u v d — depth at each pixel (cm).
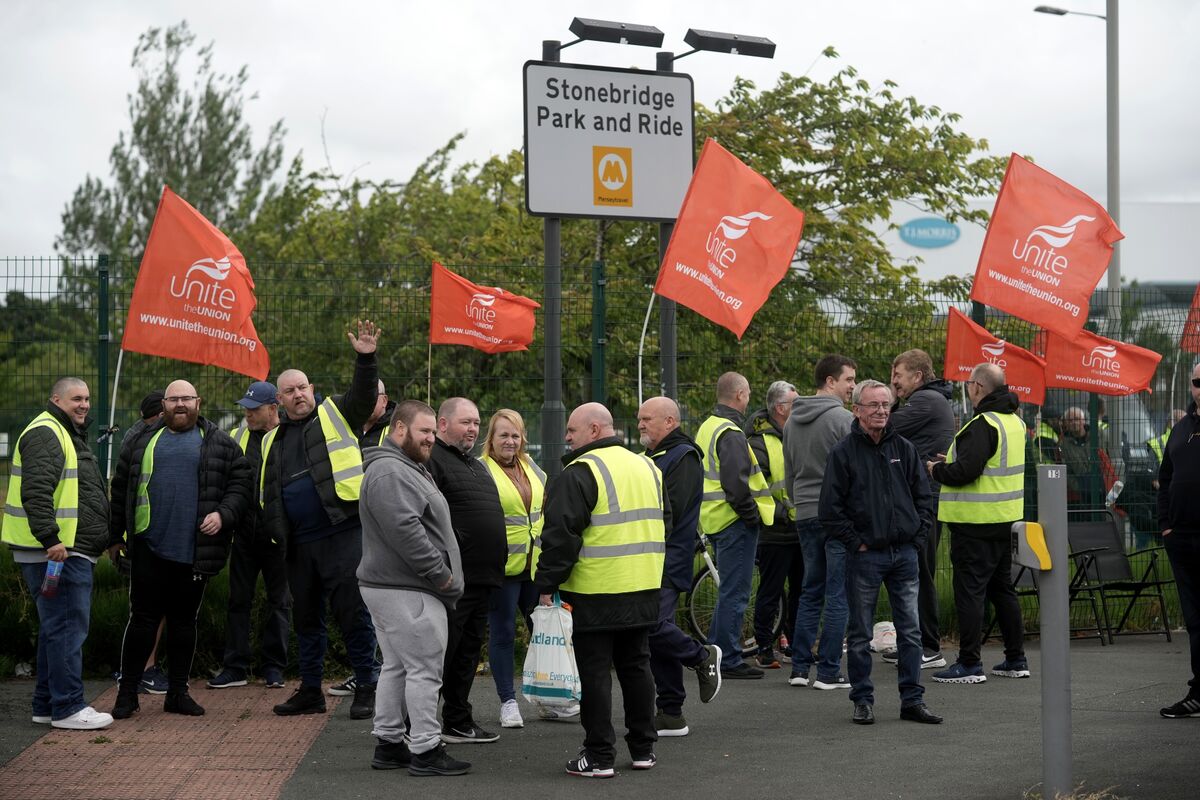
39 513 722
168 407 790
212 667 928
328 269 1163
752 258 1005
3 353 994
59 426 744
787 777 644
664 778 646
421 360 1170
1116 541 1128
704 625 1039
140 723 773
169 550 780
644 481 662
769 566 967
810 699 849
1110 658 1009
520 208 1980
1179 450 773
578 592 648
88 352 1008
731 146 1795
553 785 633
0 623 914
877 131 1842
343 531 783
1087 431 1212
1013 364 1120
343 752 704
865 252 1762
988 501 881
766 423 980
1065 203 1070
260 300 1096
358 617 784
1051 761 568
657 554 662
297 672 934
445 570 648
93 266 1008
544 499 800
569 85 1087
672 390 1105
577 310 1130
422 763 651
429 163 2292
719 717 795
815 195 1819
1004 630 917
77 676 754
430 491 656
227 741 728
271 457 794
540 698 731
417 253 2022
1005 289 1063
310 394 795
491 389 1209
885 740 724
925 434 940
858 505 765
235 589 891
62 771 658
